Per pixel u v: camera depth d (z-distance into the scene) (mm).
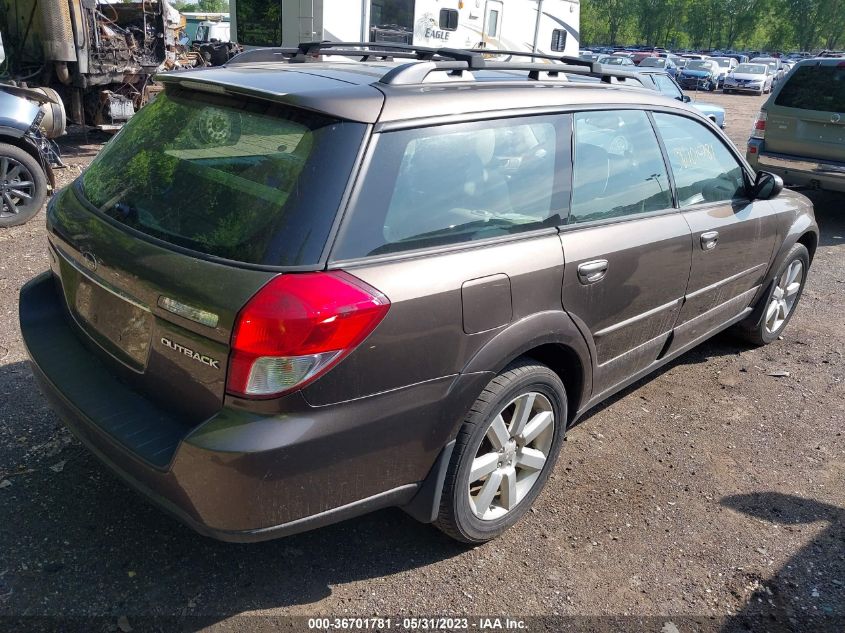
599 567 2920
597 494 3385
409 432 2447
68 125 10938
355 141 2342
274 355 2121
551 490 3395
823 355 5137
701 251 3770
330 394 2217
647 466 3639
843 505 3424
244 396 2154
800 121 8695
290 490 2234
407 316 2332
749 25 85062
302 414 2189
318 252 2219
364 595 2693
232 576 2732
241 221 2316
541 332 2799
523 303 2721
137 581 2666
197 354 2232
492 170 2742
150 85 11250
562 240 2926
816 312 6043
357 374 2254
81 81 10344
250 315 2111
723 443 3906
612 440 3863
